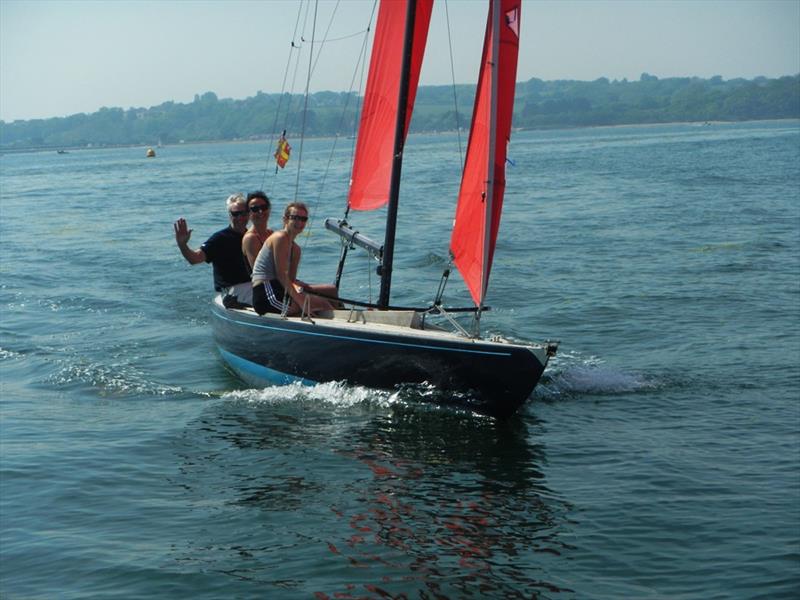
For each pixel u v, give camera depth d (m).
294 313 10.08
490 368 8.56
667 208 27.50
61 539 6.36
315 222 27.27
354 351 9.26
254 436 8.45
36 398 9.88
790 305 13.46
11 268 19.31
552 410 9.11
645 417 8.84
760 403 9.16
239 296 10.72
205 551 6.13
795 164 46.16
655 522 6.47
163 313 14.36
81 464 7.77
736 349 11.19
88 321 13.84
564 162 59.38
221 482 7.35
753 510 6.63
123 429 8.73
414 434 8.44
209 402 9.62
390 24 9.46
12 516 6.76
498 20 8.16
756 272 16.22
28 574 5.88
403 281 16.56
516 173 48.84
